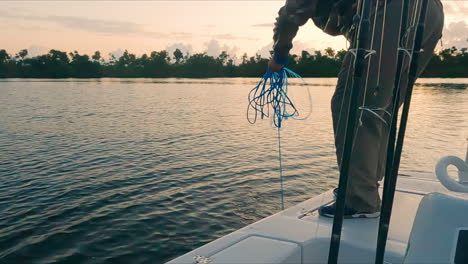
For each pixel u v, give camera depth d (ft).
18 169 32.22
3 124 65.05
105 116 78.79
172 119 73.10
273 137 50.16
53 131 56.39
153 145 43.93
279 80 7.28
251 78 538.06
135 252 16.49
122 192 25.14
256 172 30.50
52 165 33.55
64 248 16.89
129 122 67.92
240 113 85.61
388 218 4.04
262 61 538.47
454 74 355.15
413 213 6.30
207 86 271.28
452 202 3.33
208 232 18.66
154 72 550.77
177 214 21.02
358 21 4.29
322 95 154.51
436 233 3.31
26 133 54.44
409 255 3.39
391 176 4.00
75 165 33.47
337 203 3.82
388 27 5.46
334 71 436.35
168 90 209.15
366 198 5.91
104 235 18.21
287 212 6.23
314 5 5.80
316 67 439.22
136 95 163.22
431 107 91.35
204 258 4.47
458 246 3.20
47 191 25.53
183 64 558.56
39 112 87.20
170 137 50.11
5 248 16.90
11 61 510.58
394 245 5.04
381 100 5.63
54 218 20.51
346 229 5.53
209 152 39.34
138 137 50.14
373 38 5.48
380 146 6.30
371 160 5.82
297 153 38.58
